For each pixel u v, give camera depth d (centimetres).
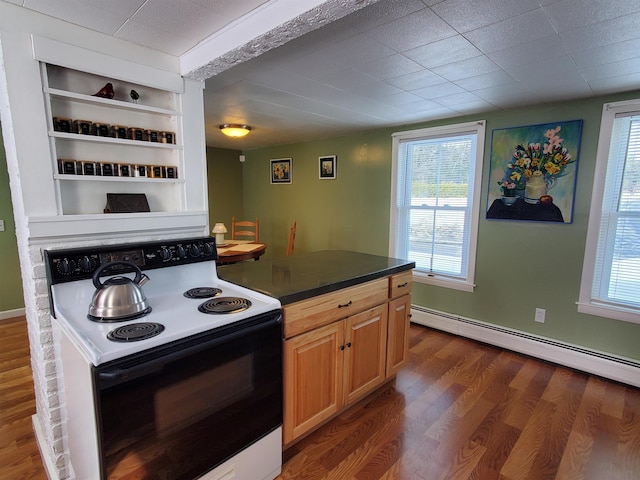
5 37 127
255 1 126
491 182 301
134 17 137
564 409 217
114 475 109
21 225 146
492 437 192
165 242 171
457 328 329
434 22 142
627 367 244
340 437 191
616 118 240
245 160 564
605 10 132
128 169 166
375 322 216
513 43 162
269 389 155
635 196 239
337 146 427
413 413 212
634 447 185
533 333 289
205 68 165
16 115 131
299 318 168
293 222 500
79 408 123
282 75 208
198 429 130
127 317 133
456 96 250
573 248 264
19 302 360
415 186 358
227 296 166
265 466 158
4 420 199
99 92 154
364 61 186
